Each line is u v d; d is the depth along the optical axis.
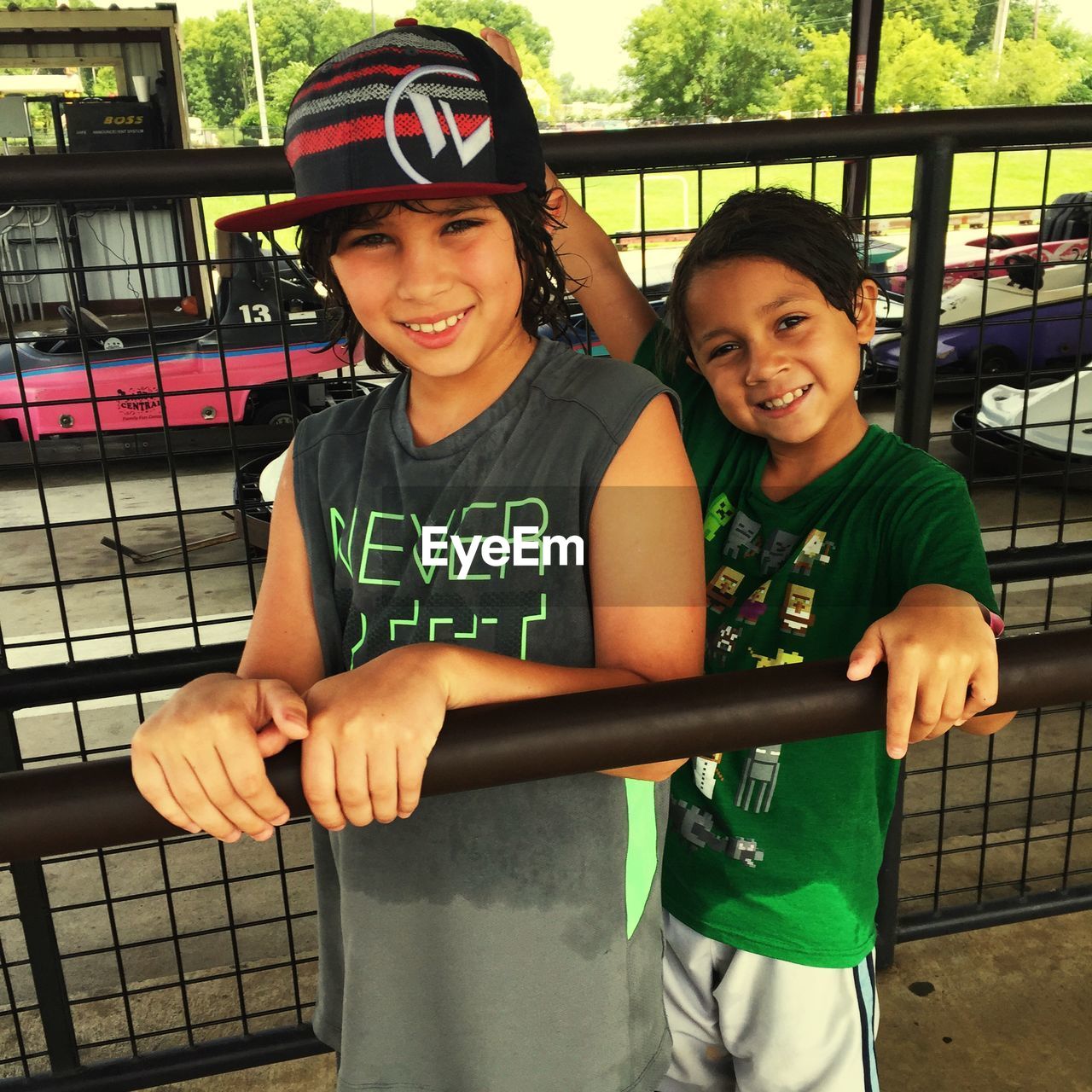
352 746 0.46
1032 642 0.54
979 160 2.30
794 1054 0.98
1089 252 1.27
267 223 0.67
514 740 0.46
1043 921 1.66
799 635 0.94
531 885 0.72
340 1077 0.77
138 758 0.46
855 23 8.56
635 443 0.68
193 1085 1.39
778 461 0.99
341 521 0.75
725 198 1.00
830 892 0.95
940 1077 1.36
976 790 2.18
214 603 3.43
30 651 3.08
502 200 0.66
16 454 3.72
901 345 1.25
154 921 1.83
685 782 0.99
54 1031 1.32
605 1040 0.75
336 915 0.84
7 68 6.73
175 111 6.93
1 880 1.98
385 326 0.67
